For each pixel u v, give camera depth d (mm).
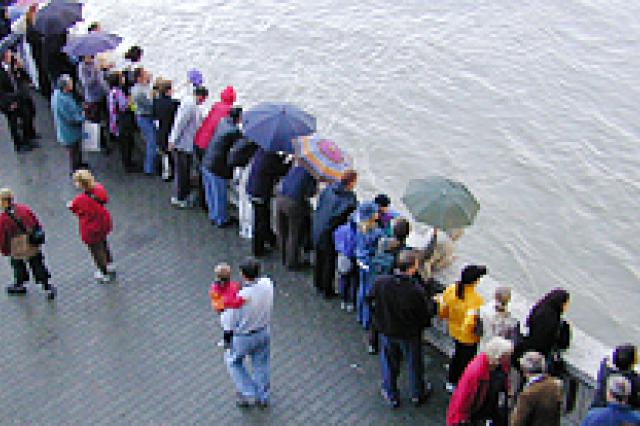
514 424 7031
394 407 8734
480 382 7336
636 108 20828
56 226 12109
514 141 19672
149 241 11680
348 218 9680
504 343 7250
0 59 13641
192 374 9281
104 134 14016
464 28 24422
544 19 24969
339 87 21688
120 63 14773
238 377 8594
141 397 8977
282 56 22984
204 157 11391
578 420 7930
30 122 14148
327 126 20234
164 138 12289
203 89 11695
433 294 9125
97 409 8836
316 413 8688
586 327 14539
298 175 10172
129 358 9539
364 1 26016
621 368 7020
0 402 8977
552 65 22688
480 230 16812
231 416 8672
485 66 22562
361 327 9922
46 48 14273
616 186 18141
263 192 10617
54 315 10266
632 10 25469
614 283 15617
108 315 10258
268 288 8172
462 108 20875
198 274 10992
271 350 9562
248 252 11445
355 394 8938
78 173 10242
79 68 13453
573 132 19938
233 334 8195
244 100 21094
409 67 22516
